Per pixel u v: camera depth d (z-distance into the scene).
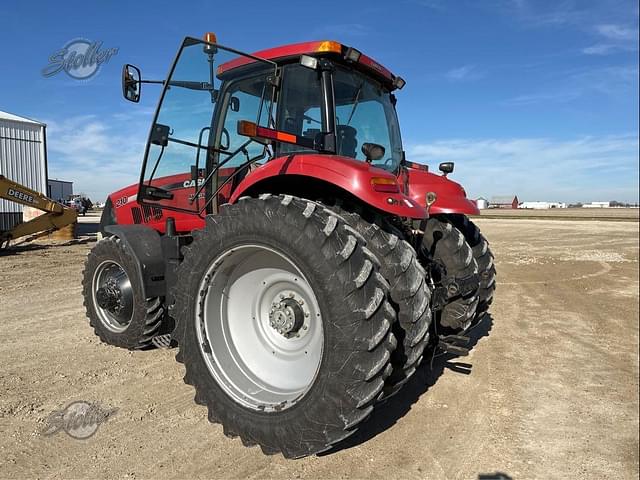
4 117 17.03
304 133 3.33
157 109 3.52
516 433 2.90
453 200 3.78
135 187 4.78
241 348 2.96
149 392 3.40
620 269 9.76
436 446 2.74
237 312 3.00
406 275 2.76
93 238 15.59
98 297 4.34
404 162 4.36
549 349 4.53
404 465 2.54
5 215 16.77
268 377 2.86
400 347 2.67
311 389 2.39
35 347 4.35
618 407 3.27
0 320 5.29
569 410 3.22
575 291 7.48
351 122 3.56
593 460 2.61
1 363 3.94
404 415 3.12
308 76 3.31
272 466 2.50
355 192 2.57
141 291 3.96
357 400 2.26
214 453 2.62
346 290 2.30
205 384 2.81
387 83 3.95
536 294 7.24
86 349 4.30
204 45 3.46
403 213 2.57
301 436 2.39
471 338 4.88
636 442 2.80
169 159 3.75
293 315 2.77
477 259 4.26
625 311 6.11
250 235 2.63
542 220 29.50
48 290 7.02
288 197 2.59
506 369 3.98
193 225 4.09
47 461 2.53
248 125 2.66
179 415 3.06
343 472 2.46
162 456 2.59
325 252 2.36
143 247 4.02
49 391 3.39
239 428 2.63
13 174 17.25
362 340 2.27
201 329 2.86
